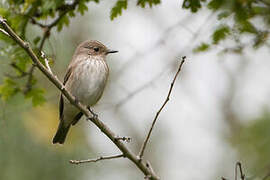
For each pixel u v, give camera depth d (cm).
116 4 1021
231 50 1103
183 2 1018
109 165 1421
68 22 1077
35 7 1030
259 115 1423
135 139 1652
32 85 1107
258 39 1081
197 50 1129
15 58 1050
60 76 1410
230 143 1541
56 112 1328
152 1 1044
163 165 1622
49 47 1073
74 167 1312
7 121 1232
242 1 973
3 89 1095
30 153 1277
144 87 1138
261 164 1370
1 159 1252
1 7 1046
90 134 1435
